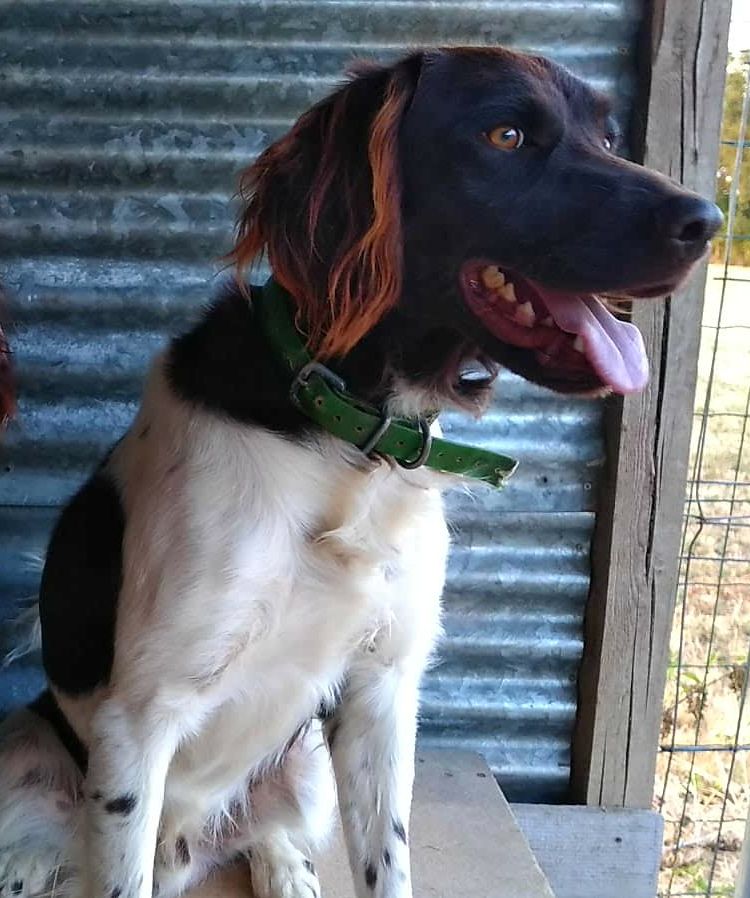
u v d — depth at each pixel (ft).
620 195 2.61
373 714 3.26
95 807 2.93
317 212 2.74
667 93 3.95
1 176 4.07
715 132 3.98
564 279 2.64
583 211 2.64
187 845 3.47
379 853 3.26
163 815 3.37
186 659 2.87
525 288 2.76
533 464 4.30
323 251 2.75
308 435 2.89
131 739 2.91
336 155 2.75
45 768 3.39
